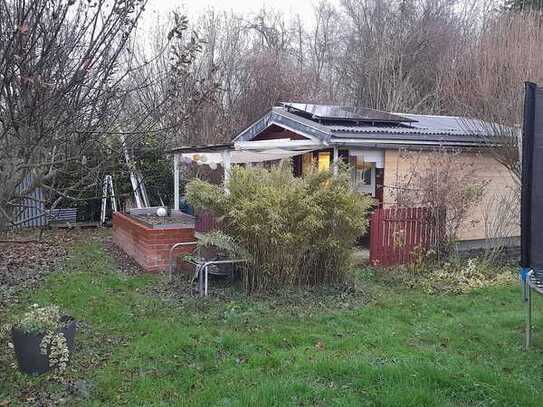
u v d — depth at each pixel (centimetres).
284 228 738
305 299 725
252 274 749
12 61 295
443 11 2773
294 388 441
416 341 575
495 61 1101
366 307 706
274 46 2711
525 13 1409
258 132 1347
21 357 473
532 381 461
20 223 434
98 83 358
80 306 702
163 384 462
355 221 776
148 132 400
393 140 1072
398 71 2673
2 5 300
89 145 376
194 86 424
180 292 766
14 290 783
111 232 1423
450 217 997
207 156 1123
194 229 952
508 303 751
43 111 318
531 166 550
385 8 2922
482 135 1127
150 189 1561
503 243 1050
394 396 421
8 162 356
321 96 2528
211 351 531
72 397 438
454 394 434
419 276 894
